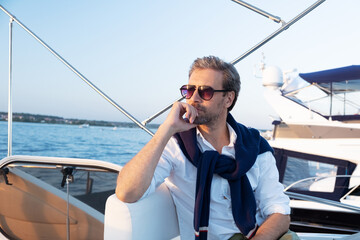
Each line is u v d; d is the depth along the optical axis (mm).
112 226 976
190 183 1174
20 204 1586
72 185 1435
